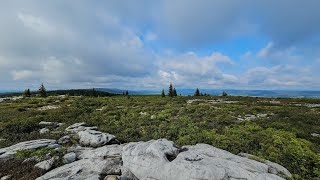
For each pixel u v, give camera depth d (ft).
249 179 27.37
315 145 48.62
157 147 34.47
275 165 34.63
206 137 54.49
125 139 58.90
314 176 33.73
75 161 38.86
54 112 108.17
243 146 46.98
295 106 135.33
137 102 164.76
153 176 30.99
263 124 70.44
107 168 34.71
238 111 106.32
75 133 61.41
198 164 29.50
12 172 34.83
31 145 45.27
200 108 114.73
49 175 32.83
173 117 95.35
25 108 142.10
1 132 61.11
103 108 131.23
